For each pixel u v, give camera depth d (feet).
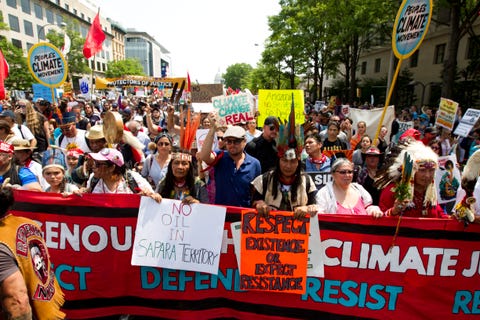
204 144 10.96
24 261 6.39
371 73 120.26
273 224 9.02
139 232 9.25
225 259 9.40
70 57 144.25
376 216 8.89
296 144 8.98
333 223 9.03
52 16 195.42
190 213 9.25
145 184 10.65
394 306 9.12
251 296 9.39
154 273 9.52
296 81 167.43
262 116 22.43
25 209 9.57
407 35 13.78
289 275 9.06
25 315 6.01
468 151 26.96
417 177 9.23
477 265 8.95
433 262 8.95
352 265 9.12
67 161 12.88
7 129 13.99
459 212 8.68
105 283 9.64
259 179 9.70
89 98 56.24
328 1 69.15
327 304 9.28
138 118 29.27
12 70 113.80
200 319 9.52
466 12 49.11
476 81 63.57
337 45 79.56
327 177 13.47
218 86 47.73
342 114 51.93
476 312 9.09
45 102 24.22
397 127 33.86
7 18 158.30
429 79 88.84
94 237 9.56
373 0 58.44
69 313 9.63
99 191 10.22
